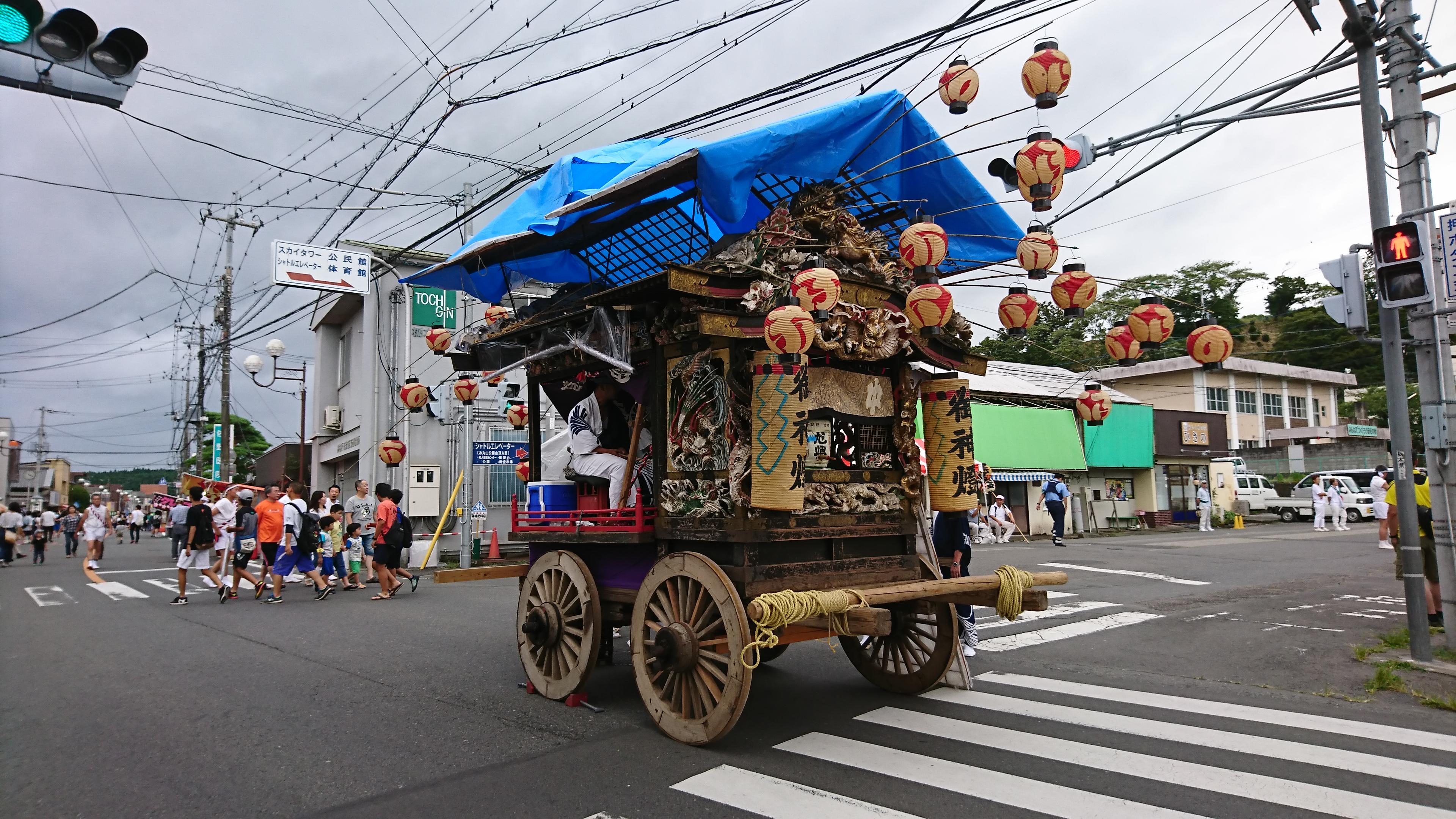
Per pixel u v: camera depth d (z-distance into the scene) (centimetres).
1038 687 607
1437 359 699
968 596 529
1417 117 693
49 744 495
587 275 755
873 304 527
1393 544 924
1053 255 535
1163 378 3127
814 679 643
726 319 460
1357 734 486
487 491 1895
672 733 479
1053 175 486
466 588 1284
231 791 414
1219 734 485
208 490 2059
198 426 3316
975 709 546
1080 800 384
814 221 521
